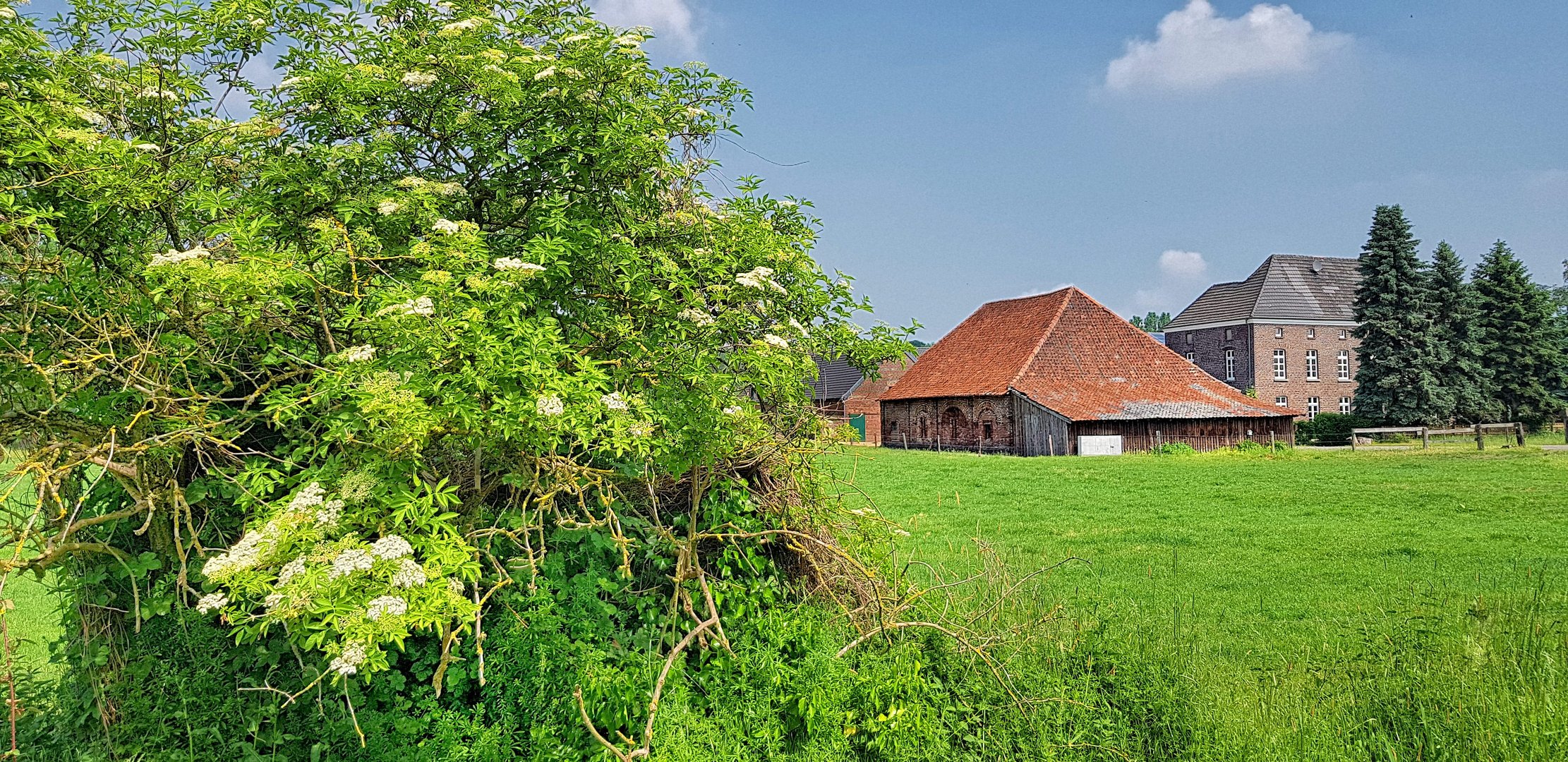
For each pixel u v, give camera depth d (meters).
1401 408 42.97
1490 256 48.59
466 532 4.38
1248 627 7.50
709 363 4.51
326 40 4.59
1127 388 36.44
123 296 4.03
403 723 4.19
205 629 4.43
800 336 5.07
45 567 3.98
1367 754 4.61
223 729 4.36
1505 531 12.49
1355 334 44.62
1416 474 21.27
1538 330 46.91
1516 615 6.47
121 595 4.57
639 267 4.49
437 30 4.54
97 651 4.57
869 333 5.62
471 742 4.29
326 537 3.56
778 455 5.48
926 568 8.06
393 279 4.02
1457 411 43.81
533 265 3.82
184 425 3.95
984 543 7.11
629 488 5.23
